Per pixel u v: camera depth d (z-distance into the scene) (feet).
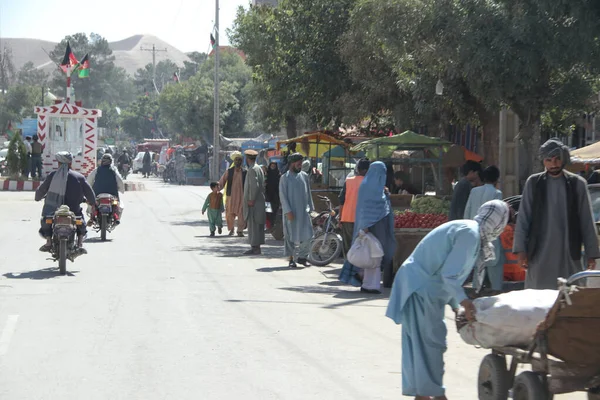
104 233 82.02
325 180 93.76
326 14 109.29
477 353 36.68
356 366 33.47
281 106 119.24
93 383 30.30
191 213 123.34
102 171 83.41
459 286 25.29
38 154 166.91
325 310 46.11
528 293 26.76
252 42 115.65
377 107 103.40
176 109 317.63
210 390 29.60
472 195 47.98
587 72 67.00
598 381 24.72
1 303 46.11
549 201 33.88
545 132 108.68
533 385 25.07
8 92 609.01
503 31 61.98
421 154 81.25
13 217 103.71
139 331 39.40
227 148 245.24
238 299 49.11
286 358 34.65
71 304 46.11
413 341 26.27
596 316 24.07
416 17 67.82
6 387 29.63
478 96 68.49
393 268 56.44
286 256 67.46
